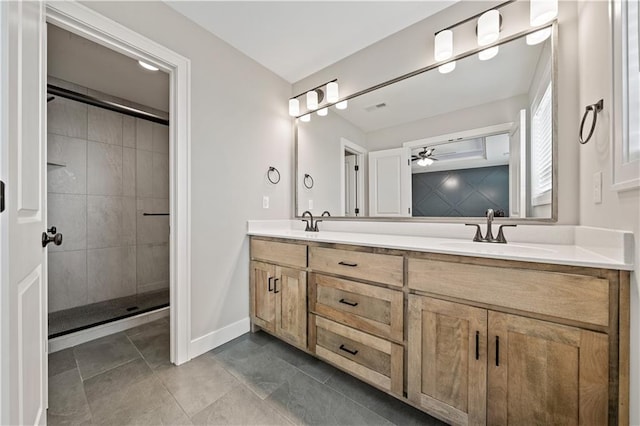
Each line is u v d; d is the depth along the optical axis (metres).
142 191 2.92
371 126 2.00
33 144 0.91
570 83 1.29
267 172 2.28
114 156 2.71
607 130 0.96
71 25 1.26
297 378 1.51
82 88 2.46
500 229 1.39
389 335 1.29
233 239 2.00
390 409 1.28
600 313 0.82
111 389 1.40
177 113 1.65
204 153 1.81
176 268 1.65
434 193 1.73
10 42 0.69
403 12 1.68
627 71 0.82
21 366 0.77
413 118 1.81
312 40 1.95
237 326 2.03
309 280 1.66
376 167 1.97
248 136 2.12
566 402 0.87
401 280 1.25
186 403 1.30
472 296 1.05
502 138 1.50
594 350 0.83
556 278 0.89
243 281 2.08
